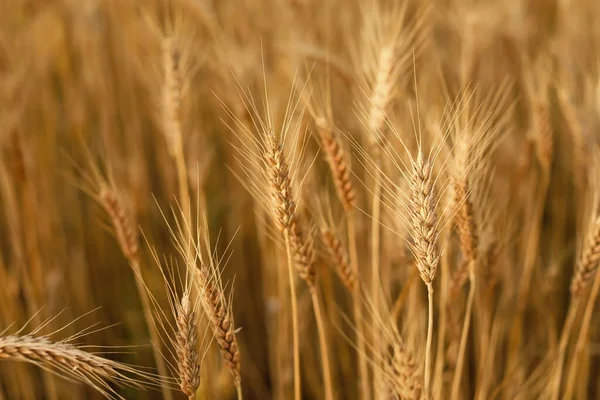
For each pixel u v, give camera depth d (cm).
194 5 124
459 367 94
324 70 119
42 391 121
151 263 126
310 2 150
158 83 134
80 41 162
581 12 163
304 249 91
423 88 110
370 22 100
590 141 107
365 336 108
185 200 102
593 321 118
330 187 117
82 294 133
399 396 90
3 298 113
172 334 119
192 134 119
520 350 117
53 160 148
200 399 102
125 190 124
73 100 155
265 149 86
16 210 112
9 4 167
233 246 139
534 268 119
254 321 136
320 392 116
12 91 122
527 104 132
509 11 151
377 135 94
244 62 119
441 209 92
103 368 81
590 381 122
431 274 83
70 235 147
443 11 158
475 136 92
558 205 135
